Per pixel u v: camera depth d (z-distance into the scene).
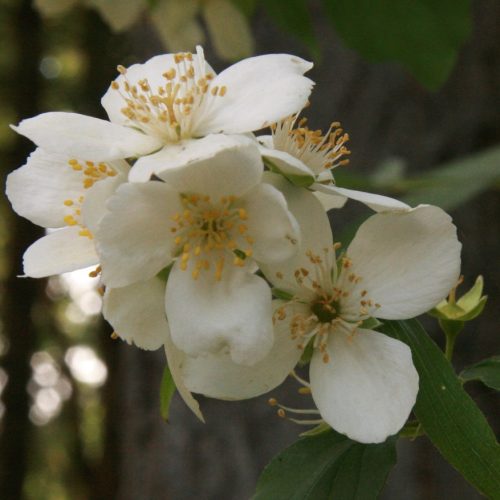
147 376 0.48
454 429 0.20
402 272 0.21
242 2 0.36
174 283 0.20
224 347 0.20
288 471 0.21
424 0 0.32
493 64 0.43
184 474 0.43
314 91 0.45
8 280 1.20
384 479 0.21
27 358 1.21
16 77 1.10
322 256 0.21
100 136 0.21
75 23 1.07
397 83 0.44
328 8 0.32
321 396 0.21
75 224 0.22
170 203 0.20
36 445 1.43
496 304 0.40
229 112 0.21
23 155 1.17
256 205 0.20
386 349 0.21
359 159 0.44
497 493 0.20
